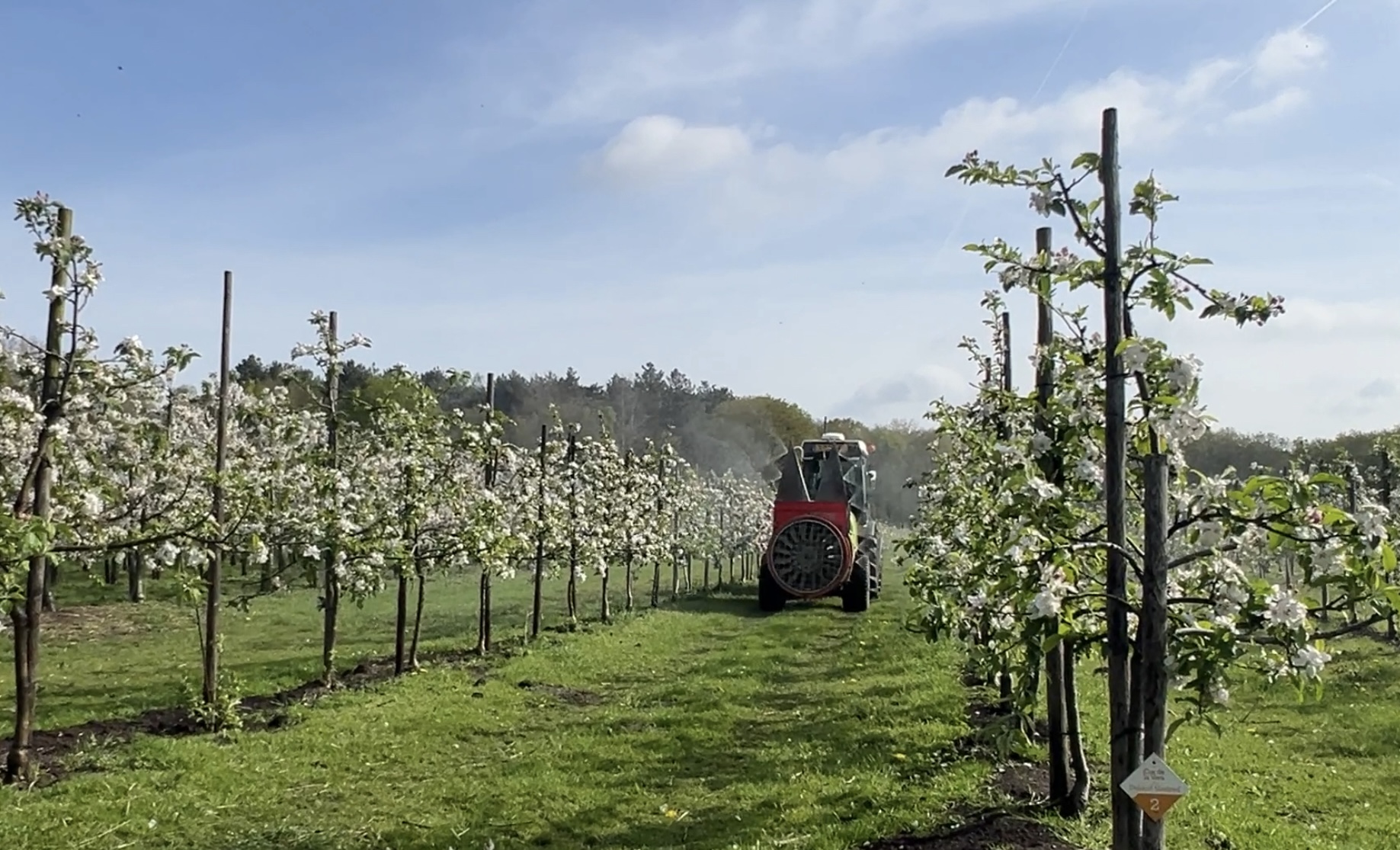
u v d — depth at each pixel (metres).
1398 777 8.20
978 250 4.64
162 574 8.66
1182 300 4.30
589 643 15.86
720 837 6.63
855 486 25.09
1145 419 4.25
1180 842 6.27
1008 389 8.83
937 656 14.00
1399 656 13.80
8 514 6.11
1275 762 8.62
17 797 7.02
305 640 16.28
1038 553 4.23
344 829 6.79
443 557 12.77
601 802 7.39
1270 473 4.54
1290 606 3.91
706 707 10.73
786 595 22.16
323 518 10.75
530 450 17.73
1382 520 3.88
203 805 7.15
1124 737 4.25
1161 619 4.09
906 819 6.64
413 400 12.64
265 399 12.71
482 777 8.03
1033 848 5.94
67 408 7.46
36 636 7.59
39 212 7.10
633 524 21.64
